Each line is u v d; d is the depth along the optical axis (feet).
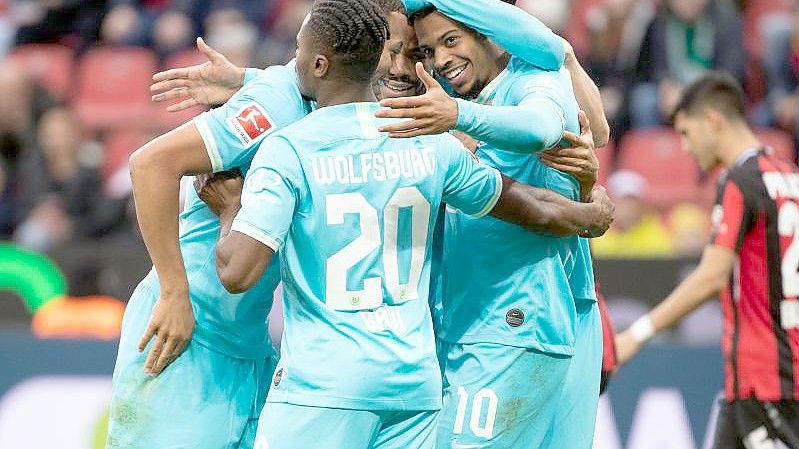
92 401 86.28
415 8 49.49
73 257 92.38
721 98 71.20
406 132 43.60
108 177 128.36
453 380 51.06
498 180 47.62
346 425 44.68
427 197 46.29
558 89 48.60
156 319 48.42
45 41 149.07
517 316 50.19
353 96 46.37
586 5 149.69
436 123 43.50
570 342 51.26
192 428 50.67
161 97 52.01
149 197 46.65
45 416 86.07
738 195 67.87
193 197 50.83
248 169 48.14
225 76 51.49
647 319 68.08
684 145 73.26
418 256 46.75
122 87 140.87
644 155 128.36
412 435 46.16
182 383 50.44
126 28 145.07
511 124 44.86
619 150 129.39
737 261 68.18
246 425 52.42
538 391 50.67
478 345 50.55
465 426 50.47
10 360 86.89
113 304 91.97
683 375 84.58
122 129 135.03
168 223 47.21
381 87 50.44
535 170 50.52
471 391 50.42
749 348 67.87
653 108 130.41
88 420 86.02
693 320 90.12
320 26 45.50
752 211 67.62
